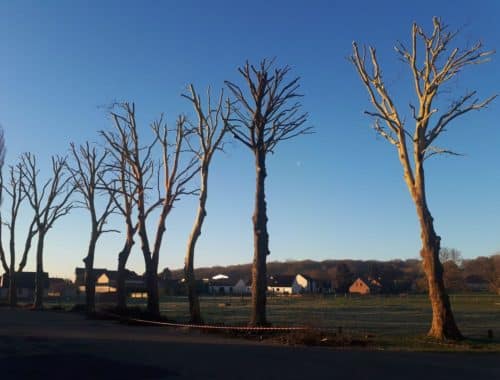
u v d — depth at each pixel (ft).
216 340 71.00
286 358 54.34
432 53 73.41
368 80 76.84
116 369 47.91
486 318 143.74
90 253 135.23
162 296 344.69
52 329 88.33
